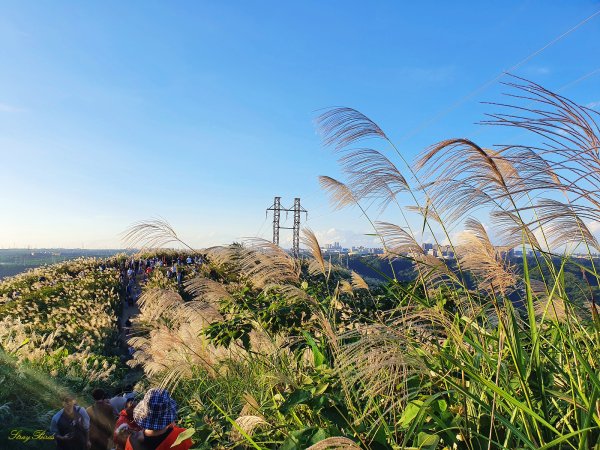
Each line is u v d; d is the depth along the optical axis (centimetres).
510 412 264
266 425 393
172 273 1805
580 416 261
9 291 3738
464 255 380
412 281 468
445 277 392
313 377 399
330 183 479
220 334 572
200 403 509
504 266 365
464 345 335
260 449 341
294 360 519
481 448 274
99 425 736
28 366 1048
